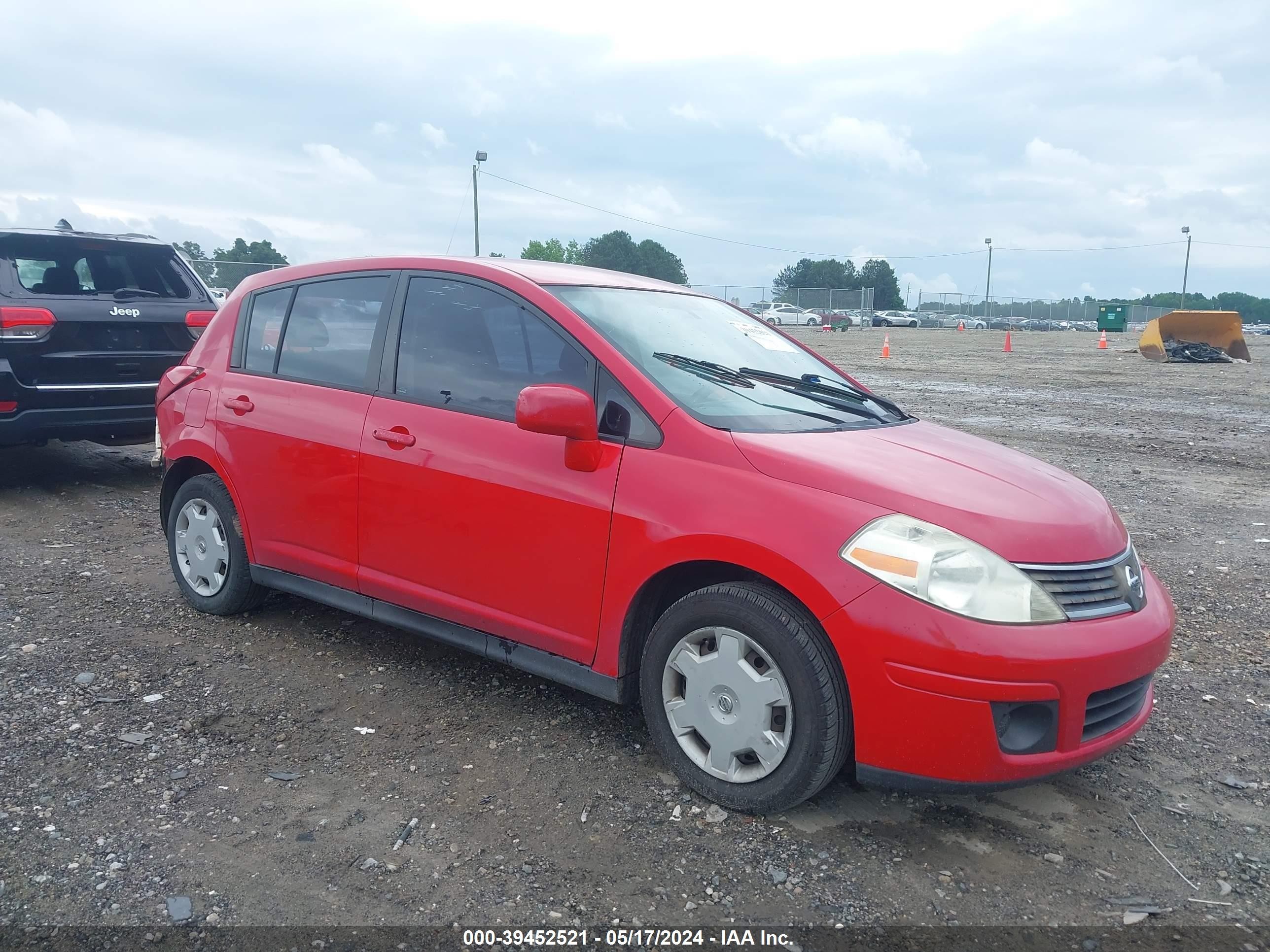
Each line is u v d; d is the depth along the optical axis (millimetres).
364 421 4070
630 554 3262
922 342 38562
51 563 5797
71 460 9125
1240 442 11031
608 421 3432
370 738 3662
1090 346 35219
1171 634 3160
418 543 3877
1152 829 3150
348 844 2951
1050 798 3328
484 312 3881
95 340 7363
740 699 3096
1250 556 6398
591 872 2838
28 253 7336
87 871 2773
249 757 3486
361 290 4324
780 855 2936
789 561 2926
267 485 4461
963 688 2734
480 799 3232
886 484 3010
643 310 4000
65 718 3742
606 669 3416
